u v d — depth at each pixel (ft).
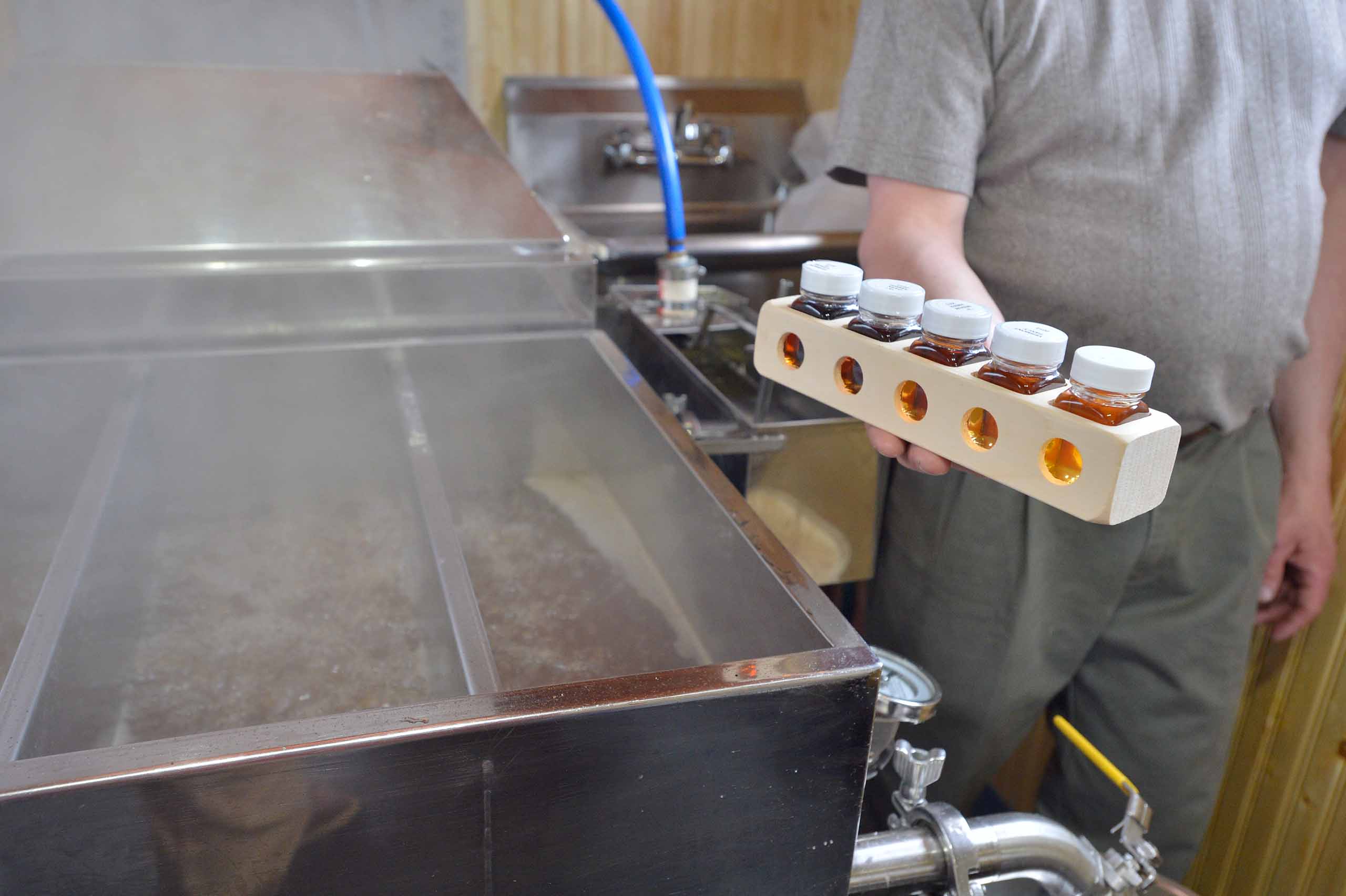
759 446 3.68
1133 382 1.72
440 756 1.72
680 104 10.16
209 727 2.73
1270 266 3.54
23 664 2.41
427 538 3.25
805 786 1.99
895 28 3.31
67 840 1.58
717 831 1.97
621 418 3.75
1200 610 4.18
